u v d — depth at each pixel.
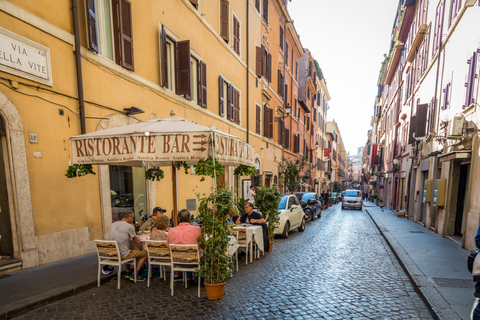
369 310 4.02
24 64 4.82
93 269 5.04
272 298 4.39
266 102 19.72
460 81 8.84
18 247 4.85
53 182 5.38
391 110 27.89
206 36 11.80
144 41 8.16
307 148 36.06
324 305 4.17
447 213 9.37
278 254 7.29
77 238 5.84
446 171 9.61
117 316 3.65
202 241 4.39
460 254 6.97
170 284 4.69
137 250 5.10
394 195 23.09
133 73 7.64
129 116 7.43
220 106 13.09
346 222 14.82
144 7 8.10
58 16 5.52
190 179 10.90
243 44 15.83
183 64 9.62
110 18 7.09
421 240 8.90
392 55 24.88
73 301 4.04
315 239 9.56
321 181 47.69
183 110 10.16
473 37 7.83
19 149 4.75
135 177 7.95
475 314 2.96
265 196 7.69
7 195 4.74
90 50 6.24
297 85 29.72
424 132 13.02
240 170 6.38
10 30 4.61
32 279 4.47
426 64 14.16
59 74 5.52
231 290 4.69
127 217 4.97
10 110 4.61
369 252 7.68
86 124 6.13
